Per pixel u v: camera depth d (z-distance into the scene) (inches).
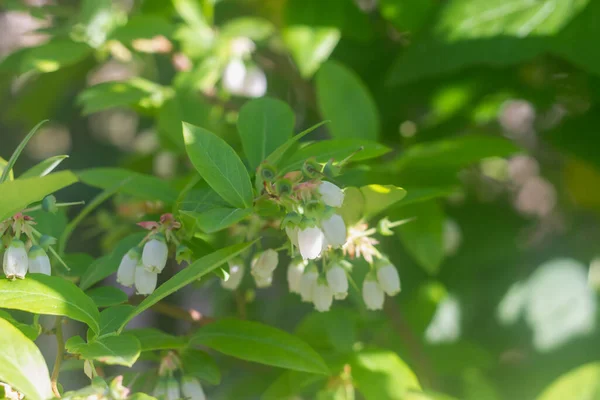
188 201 18.8
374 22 26.2
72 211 35.1
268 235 20.1
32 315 20.1
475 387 22.5
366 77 25.5
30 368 17.3
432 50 22.2
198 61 23.8
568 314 25.6
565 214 29.6
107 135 41.2
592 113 24.7
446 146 20.9
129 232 23.3
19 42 33.9
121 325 18.0
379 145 19.1
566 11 22.0
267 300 26.9
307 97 27.8
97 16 23.7
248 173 19.0
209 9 24.3
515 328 25.7
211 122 23.0
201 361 19.4
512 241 26.8
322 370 18.9
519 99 24.8
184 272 17.9
